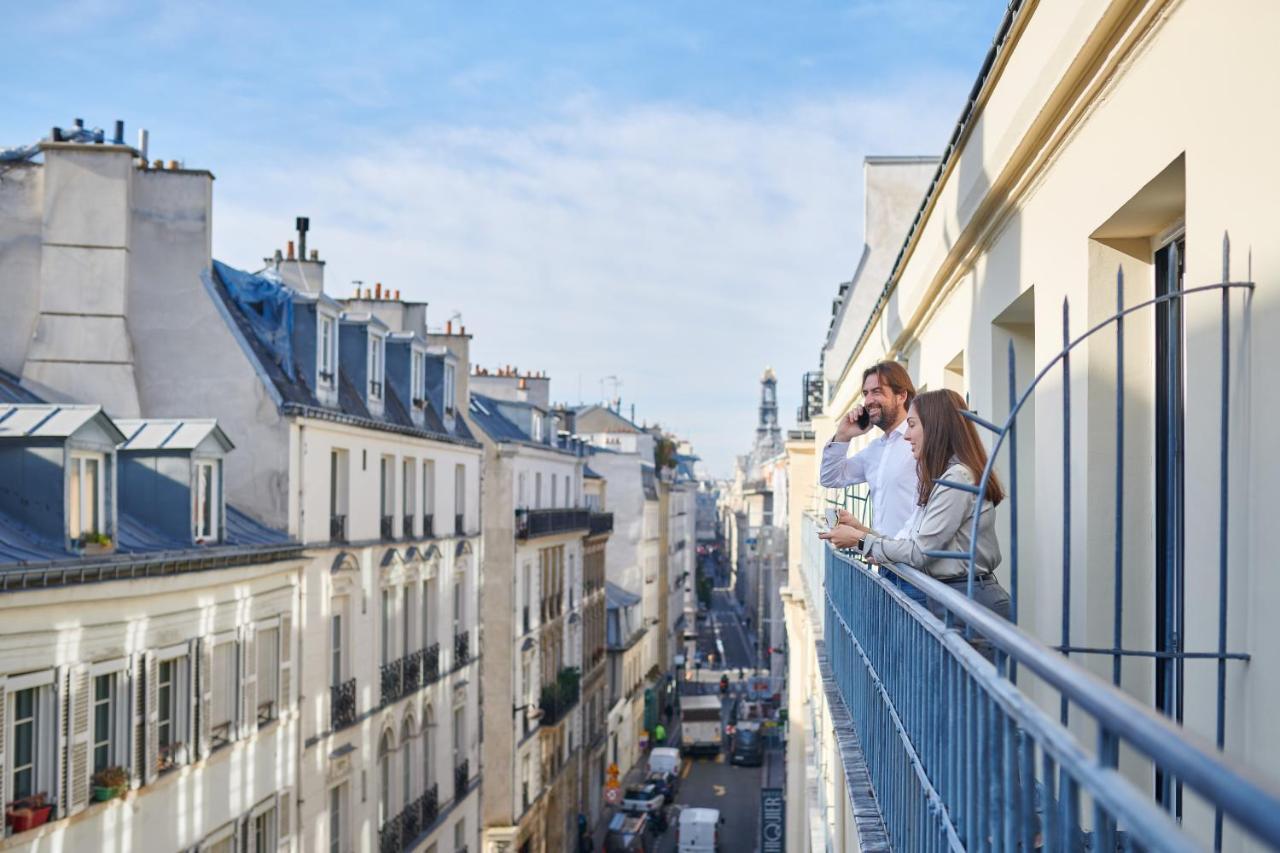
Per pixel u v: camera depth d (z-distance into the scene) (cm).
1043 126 618
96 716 1694
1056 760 228
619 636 6969
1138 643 577
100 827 1662
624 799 6331
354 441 2728
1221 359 400
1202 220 420
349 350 2995
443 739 3431
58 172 2359
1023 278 716
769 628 11044
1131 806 171
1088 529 577
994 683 308
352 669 2698
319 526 2506
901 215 2795
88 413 1675
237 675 2106
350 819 2684
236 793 2103
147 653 1786
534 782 4534
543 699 4706
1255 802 131
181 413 2388
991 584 514
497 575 4172
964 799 399
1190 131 431
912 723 541
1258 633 374
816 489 2550
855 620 851
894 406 672
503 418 4959
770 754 8106
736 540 19412
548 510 4669
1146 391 577
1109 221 544
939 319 1109
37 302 2355
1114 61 511
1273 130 360
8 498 1636
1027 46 663
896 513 659
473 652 3769
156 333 2402
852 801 721
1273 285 360
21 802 1502
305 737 2422
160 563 1788
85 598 1612
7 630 1466
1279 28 356
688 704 8181
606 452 8050
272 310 2553
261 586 2209
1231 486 396
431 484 3391
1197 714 433
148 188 2406
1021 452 814
